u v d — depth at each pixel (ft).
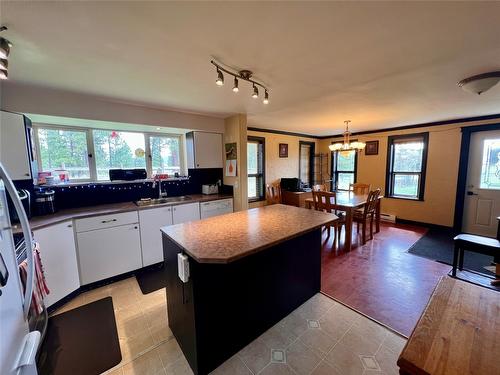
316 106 9.91
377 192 12.47
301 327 6.08
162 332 5.99
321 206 12.30
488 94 8.30
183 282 4.87
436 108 10.46
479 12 3.76
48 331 6.02
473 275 8.55
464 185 13.26
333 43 4.77
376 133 16.98
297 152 19.38
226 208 11.90
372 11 3.75
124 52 5.06
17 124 6.58
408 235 13.42
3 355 2.39
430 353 2.60
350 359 5.08
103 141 10.06
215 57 5.34
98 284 8.21
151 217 9.31
